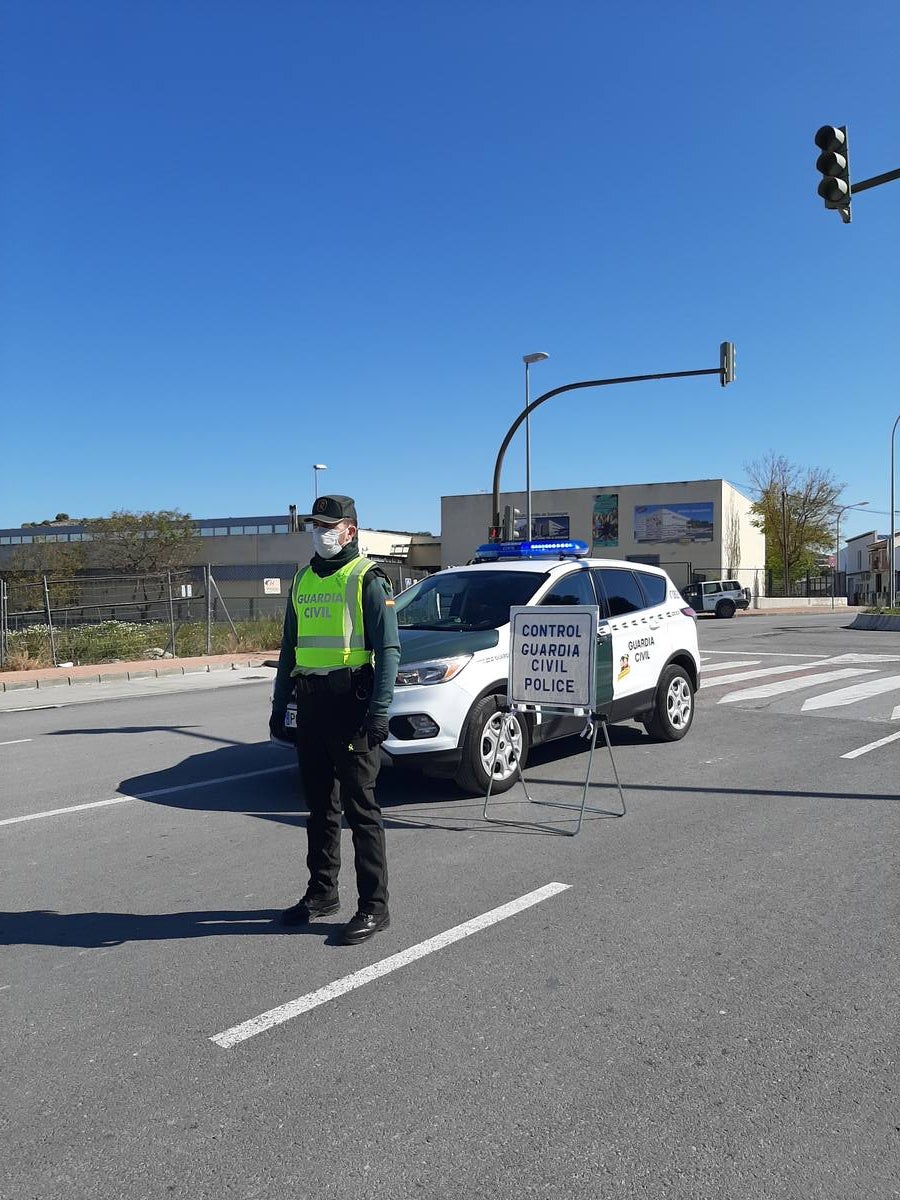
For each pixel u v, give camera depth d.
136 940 4.40
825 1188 2.61
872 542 85.81
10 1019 3.64
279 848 5.84
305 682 4.34
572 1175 2.67
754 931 4.43
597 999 3.74
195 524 55.53
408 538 62.75
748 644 22.22
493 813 6.57
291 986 3.89
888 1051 3.34
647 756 8.52
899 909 4.71
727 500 53.41
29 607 26.86
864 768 7.99
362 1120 2.94
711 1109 2.98
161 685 16.12
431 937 4.38
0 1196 2.61
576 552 9.05
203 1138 2.86
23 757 9.16
